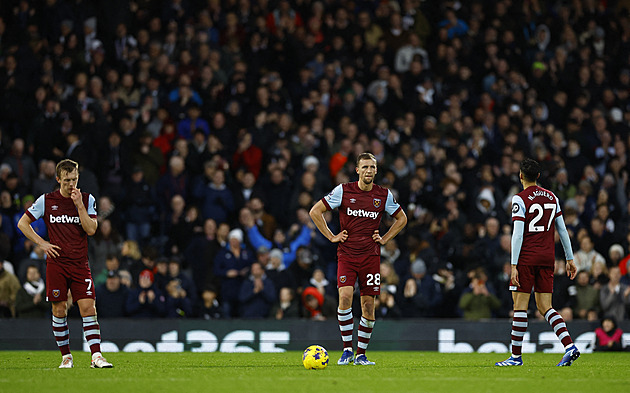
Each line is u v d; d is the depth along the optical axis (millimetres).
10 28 71875
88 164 63562
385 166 68500
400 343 53219
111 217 61219
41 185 60625
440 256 61156
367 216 34562
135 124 67625
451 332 53531
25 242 56938
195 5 78875
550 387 26219
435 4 84188
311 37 76875
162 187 62688
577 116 76375
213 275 57594
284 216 63812
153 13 77062
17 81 67438
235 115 69750
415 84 75500
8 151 64750
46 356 42969
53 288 32406
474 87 79000
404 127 71750
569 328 53781
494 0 85000
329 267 58781
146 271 53438
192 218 59812
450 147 70375
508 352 53188
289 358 42625
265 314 54844
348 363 35531
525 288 34656
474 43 81938
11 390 24344
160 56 72062
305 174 62844
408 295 56281
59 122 64750
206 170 63062
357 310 54000
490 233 60406
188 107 68750
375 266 34750
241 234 57750
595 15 87688
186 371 31844
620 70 85312
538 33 84000
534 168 34375
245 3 77688
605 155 73875
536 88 80125
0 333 49500
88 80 70125
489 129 74500
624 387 26391
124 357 42906
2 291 51875
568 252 35062
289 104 73750
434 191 65812
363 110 71875
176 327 51188
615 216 67938
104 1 74688
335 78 74438
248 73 74625
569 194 68750
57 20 72438
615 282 57250
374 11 83062
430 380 28031
